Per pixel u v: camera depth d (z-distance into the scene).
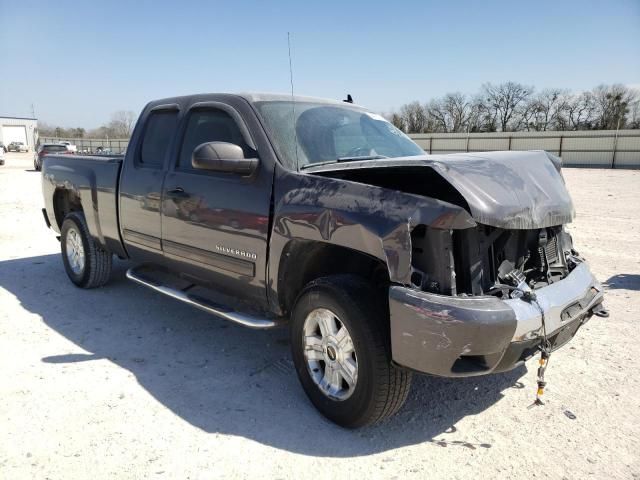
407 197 2.80
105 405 3.41
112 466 2.79
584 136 40.16
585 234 9.51
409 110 58.97
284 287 3.51
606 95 54.50
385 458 2.89
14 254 7.84
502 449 2.99
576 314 3.13
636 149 38.16
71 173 5.72
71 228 5.88
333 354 3.16
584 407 3.44
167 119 4.61
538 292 2.97
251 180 3.61
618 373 3.91
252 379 3.82
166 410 3.37
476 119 58.56
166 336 4.63
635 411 3.39
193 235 4.08
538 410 3.41
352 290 2.98
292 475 2.74
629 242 8.75
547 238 3.34
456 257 2.89
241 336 4.65
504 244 3.04
